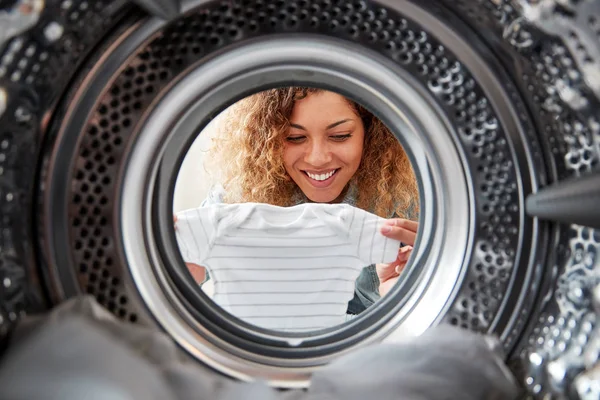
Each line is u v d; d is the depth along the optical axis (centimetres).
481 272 72
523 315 70
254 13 69
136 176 70
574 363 60
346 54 71
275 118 158
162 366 64
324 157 162
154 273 73
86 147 67
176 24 67
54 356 54
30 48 55
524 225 69
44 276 65
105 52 65
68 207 66
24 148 61
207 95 72
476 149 71
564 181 60
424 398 63
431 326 73
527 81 65
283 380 74
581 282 63
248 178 172
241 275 131
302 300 132
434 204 77
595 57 51
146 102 69
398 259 135
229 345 76
